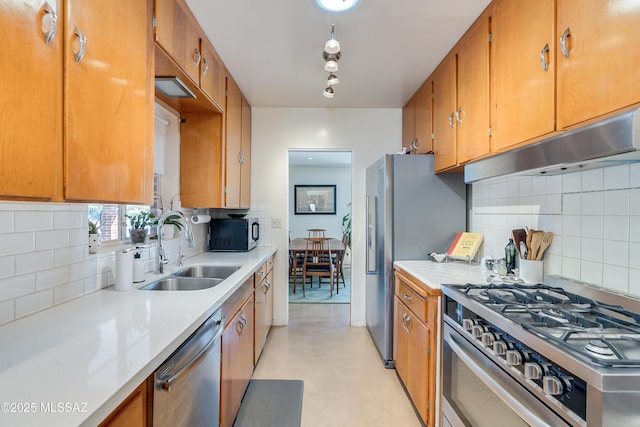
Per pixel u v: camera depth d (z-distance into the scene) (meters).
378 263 2.76
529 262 1.67
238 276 1.89
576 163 1.14
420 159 2.56
